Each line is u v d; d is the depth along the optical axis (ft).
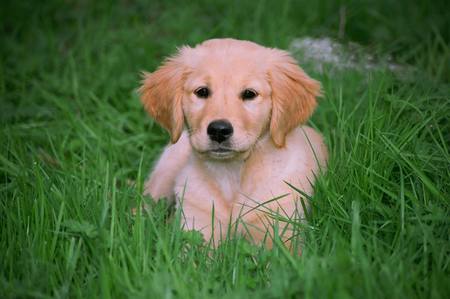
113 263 11.14
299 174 13.79
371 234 11.98
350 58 19.17
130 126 18.30
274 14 22.67
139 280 10.85
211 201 13.91
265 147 13.76
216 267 11.48
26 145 16.57
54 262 11.99
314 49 19.75
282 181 13.69
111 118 18.33
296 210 13.04
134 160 17.33
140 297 10.24
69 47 23.04
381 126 14.47
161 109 14.29
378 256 10.92
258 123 13.28
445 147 13.64
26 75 21.06
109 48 22.12
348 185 13.25
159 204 13.74
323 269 10.44
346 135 14.71
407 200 12.92
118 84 20.01
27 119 18.84
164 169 15.70
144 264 11.24
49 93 19.79
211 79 13.17
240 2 23.57
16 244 12.15
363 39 21.53
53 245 11.94
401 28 21.65
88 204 13.10
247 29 21.86
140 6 24.88
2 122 17.97
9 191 14.20
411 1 23.02
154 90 14.43
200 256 11.73
